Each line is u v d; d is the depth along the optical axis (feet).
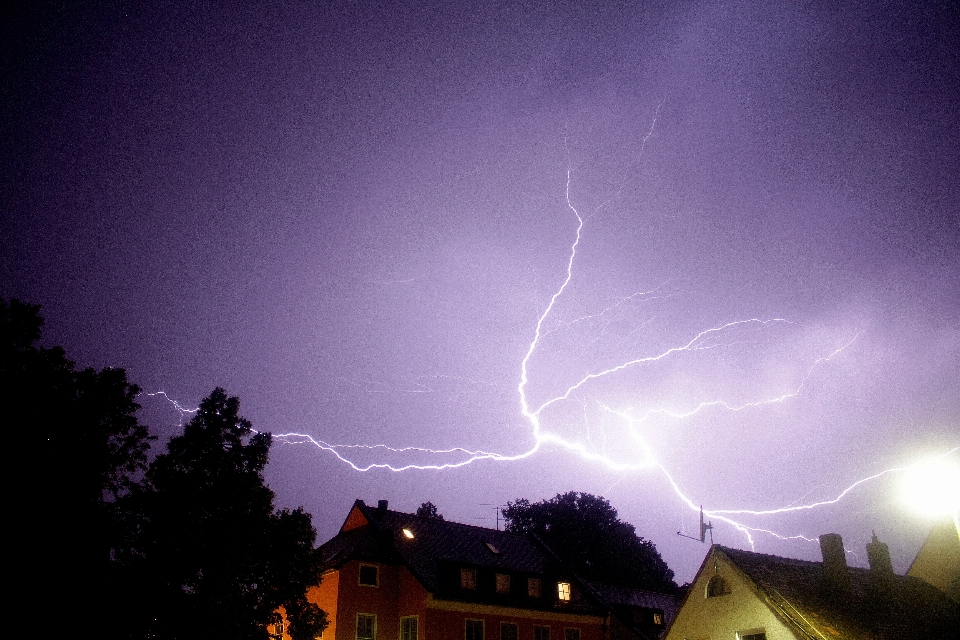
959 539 87.10
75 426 61.98
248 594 71.10
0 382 60.49
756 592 77.66
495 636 107.86
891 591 82.79
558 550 185.68
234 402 77.61
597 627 120.06
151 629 61.52
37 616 54.13
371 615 103.40
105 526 61.16
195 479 70.69
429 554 113.60
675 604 145.48
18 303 63.93
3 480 56.85
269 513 74.90
